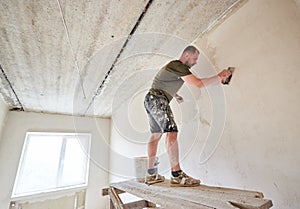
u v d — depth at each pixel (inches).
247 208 22.5
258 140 36.9
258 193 29.0
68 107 122.9
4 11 44.8
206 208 23.3
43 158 123.0
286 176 31.2
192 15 49.9
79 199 123.8
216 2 45.4
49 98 105.0
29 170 115.9
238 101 42.6
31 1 42.4
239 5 45.6
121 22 51.4
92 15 48.0
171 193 33.2
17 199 103.7
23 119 120.1
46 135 128.6
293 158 30.6
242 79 42.1
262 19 39.3
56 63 69.6
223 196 27.8
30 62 67.7
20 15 46.3
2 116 105.4
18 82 82.9
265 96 36.5
